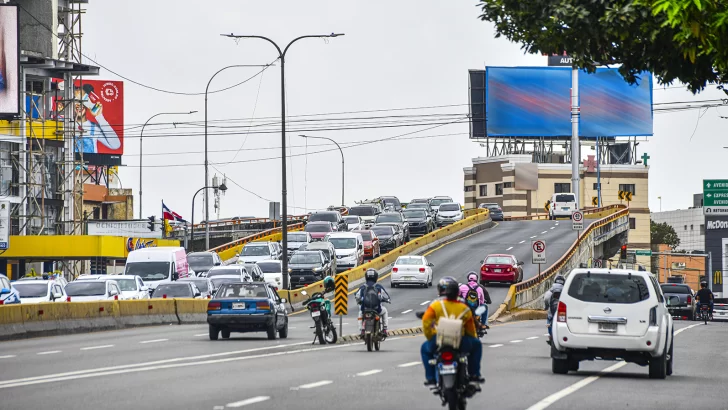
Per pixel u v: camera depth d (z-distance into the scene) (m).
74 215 152.75
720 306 119.75
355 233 131.50
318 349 49.91
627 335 36.69
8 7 127.25
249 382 32.09
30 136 143.12
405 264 114.81
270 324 56.38
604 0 35.72
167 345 51.28
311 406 25.88
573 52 38.03
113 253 136.25
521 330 74.88
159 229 164.12
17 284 74.12
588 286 37.31
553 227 175.62
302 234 134.12
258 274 104.00
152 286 89.94
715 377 39.09
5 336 54.91
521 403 27.72
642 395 31.16
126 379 32.84
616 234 167.12
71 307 62.75
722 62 30.62
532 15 37.22
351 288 116.50
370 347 48.69
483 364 42.09
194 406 25.58
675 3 27.59
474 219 174.62
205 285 87.62
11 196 143.25
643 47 37.00
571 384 33.75
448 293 23.12
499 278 113.00
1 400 26.81
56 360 40.84
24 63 144.12
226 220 189.38
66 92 153.00
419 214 169.00
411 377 34.38
